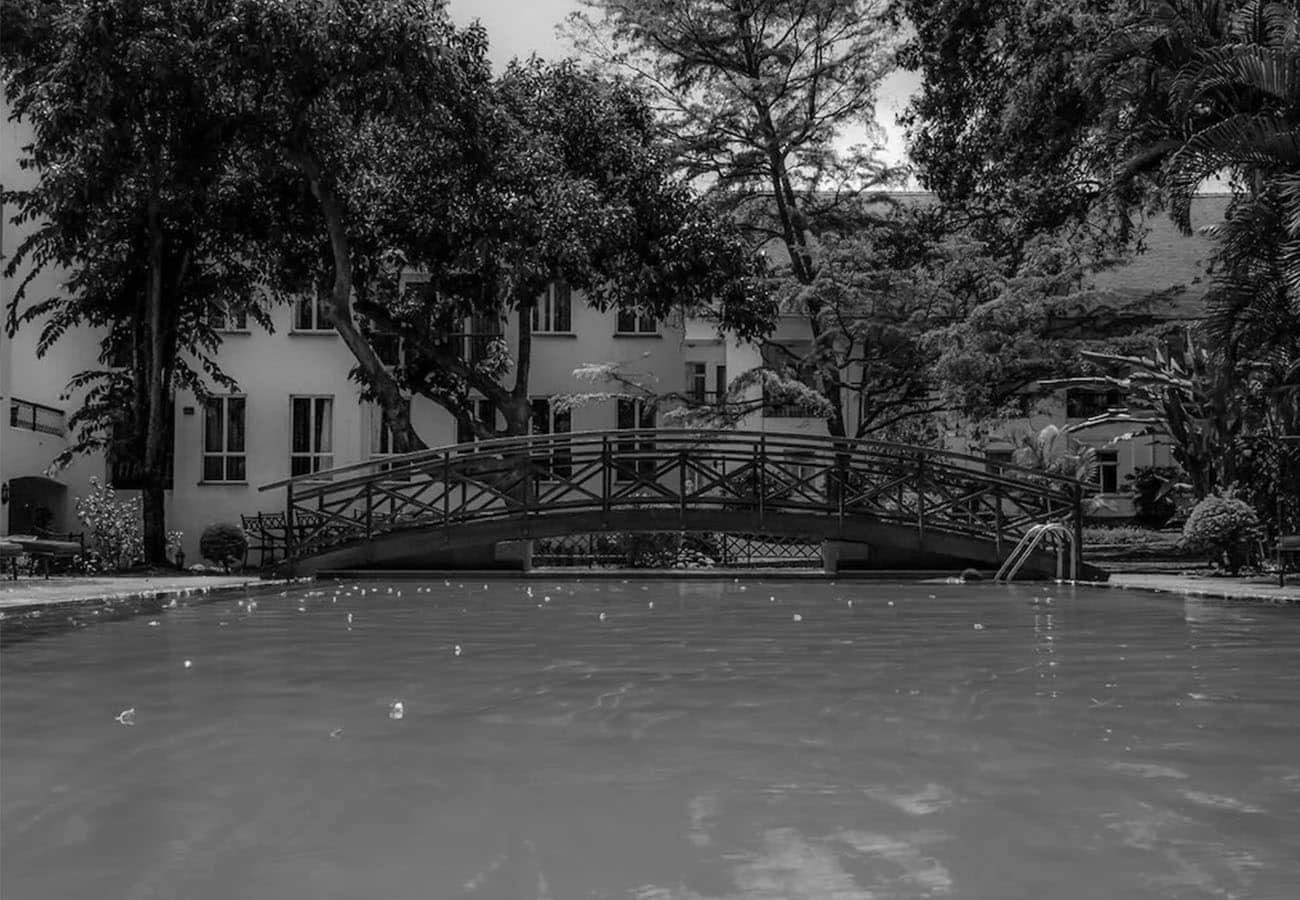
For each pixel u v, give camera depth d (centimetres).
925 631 871
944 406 2652
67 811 314
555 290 2961
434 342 2555
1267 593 1332
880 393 2816
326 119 2100
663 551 2366
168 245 2350
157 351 2242
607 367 2708
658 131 2756
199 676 600
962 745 401
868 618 1005
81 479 2753
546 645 762
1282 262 1548
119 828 296
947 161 2972
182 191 2147
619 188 2492
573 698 516
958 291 2712
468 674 605
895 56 2795
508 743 406
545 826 295
